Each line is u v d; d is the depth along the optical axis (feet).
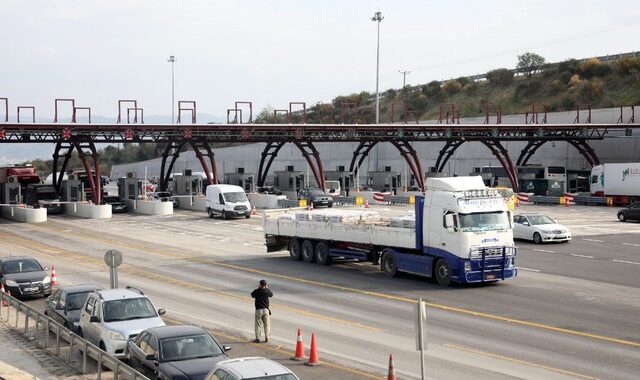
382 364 70.85
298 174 331.16
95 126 256.11
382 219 137.80
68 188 276.62
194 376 56.29
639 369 67.46
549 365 69.10
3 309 105.19
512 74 572.10
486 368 68.54
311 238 140.97
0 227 224.12
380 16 349.41
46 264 146.72
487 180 339.57
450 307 97.66
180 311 98.32
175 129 269.85
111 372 69.77
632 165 268.62
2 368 70.49
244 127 278.67
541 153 380.58
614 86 479.82
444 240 112.27
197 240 185.47
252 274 129.70
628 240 169.78
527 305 98.17
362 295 107.34
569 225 203.21
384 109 614.75
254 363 51.67
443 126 306.96
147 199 299.38
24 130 247.91
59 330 76.07
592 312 93.35
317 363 71.15
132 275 131.44
